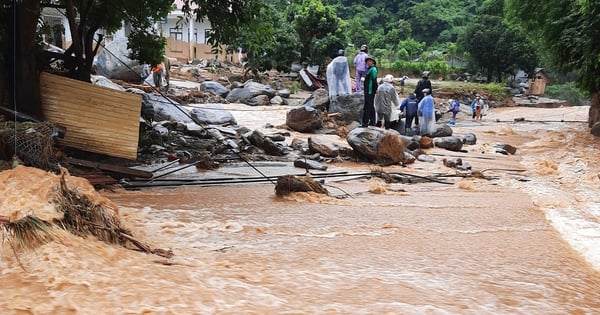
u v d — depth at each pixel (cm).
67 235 432
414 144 1750
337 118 2248
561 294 455
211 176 1156
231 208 805
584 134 2316
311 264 506
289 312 350
